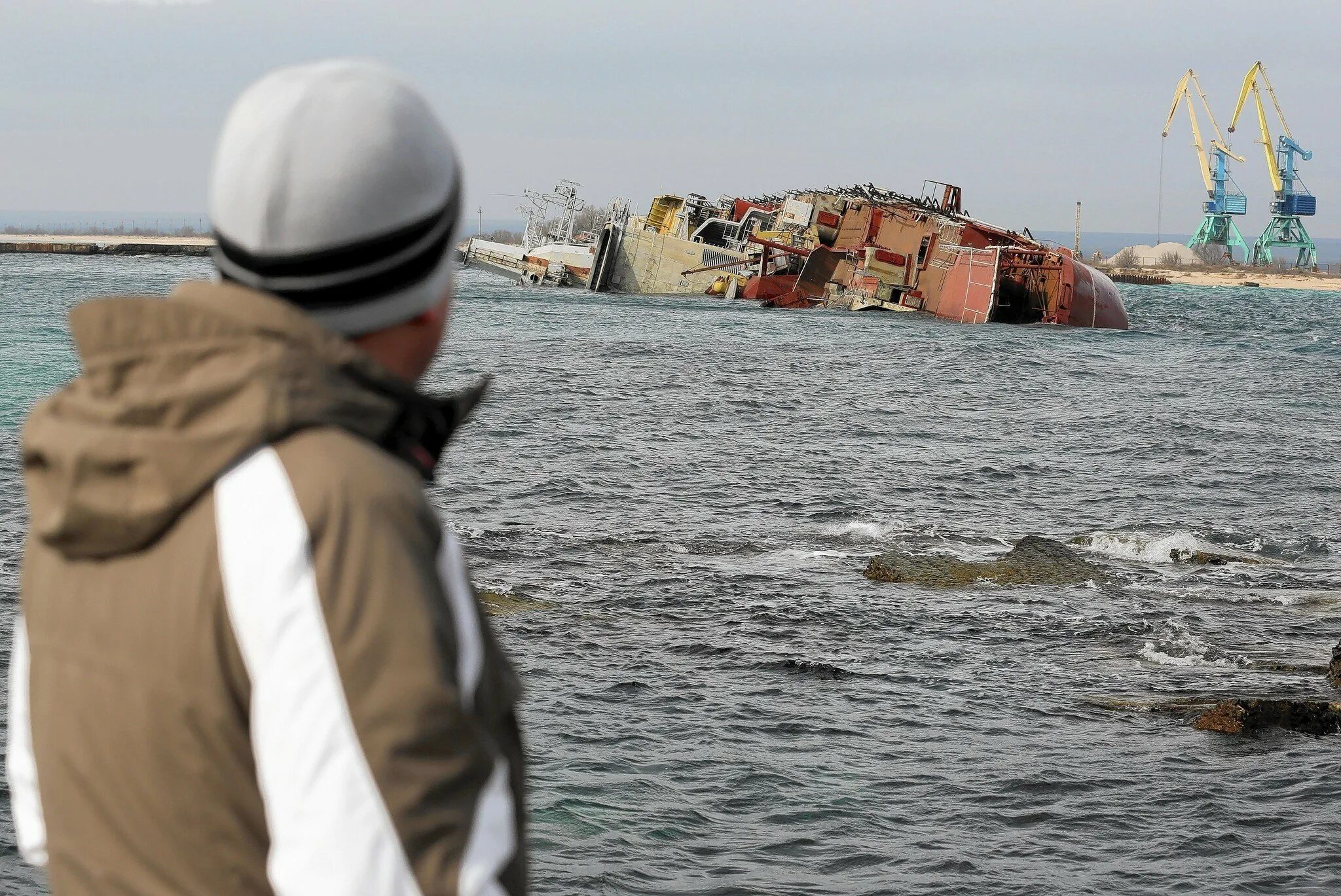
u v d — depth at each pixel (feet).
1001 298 253.03
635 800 31.71
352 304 5.47
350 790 4.65
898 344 199.21
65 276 313.32
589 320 229.66
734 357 173.37
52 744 5.23
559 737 36.06
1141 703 41.16
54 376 126.31
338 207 5.31
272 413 5.01
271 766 4.73
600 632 47.52
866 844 29.81
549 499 78.28
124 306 5.26
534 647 45.01
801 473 91.15
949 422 121.90
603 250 299.58
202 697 4.85
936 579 57.72
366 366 5.43
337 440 5.11
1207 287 620.49
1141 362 187.52
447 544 5.33
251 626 4.78
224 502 4.92
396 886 4.65
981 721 39.09
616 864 28.09
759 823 30.78
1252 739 37.55
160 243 599.98
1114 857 29.63
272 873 4.72
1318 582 60.80
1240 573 62.54
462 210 5.84
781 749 35.86
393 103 5.52
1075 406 137.28
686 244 294.87
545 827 29.94
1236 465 100.58
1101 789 33.45
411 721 4.73
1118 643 48.67
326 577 4.78
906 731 37.91
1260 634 50.83
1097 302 249.96
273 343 5.23
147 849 5.00
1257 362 190.39
